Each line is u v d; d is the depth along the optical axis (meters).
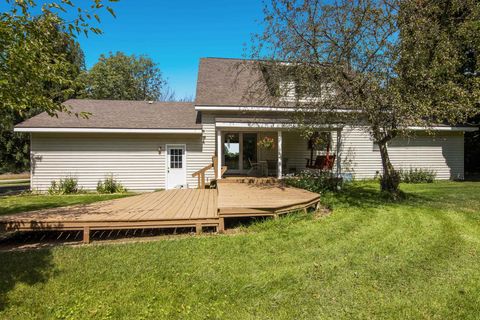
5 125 4.82
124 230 5.59
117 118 12.62
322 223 5.54
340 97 7.32
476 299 2.81
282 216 5.94
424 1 6.71
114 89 27.64
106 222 4.92
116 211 5.73
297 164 13.42
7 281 3.24
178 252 4.11
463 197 8.38
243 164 13.28
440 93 6.45
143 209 5.97
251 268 3.54
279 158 10.29
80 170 11.96
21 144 24.61
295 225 5.42
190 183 12.62
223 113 12.30
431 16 7.02
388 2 6.57
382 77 6.61
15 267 3.62
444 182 13.16
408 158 13.92
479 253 3.98
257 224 5.50
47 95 4.75
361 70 6.96
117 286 3.12
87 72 26.39
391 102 6.43
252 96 10.99
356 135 13.45
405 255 3.91
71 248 4.39
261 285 3.10
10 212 7.50
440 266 3.56
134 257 3.94
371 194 8.96
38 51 4.18
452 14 7.28
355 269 3.48
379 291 2.97
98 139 12.04
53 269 3.56
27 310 2.70
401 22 6.46
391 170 8.23
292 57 7.32
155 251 4.17
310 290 2.99
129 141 12.26
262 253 4.04
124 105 14.59
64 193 11.52
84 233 4.84
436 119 6.84
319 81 7.31
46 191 11.78
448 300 2.80
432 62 6.62
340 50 7.02
